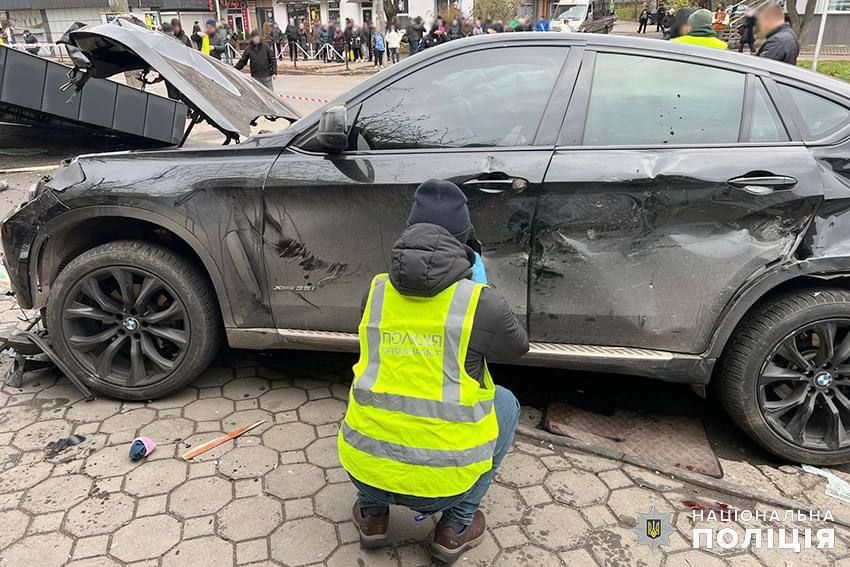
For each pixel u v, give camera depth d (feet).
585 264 8.27
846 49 65.21
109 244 9.42
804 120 8.07
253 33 36.73
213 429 9.30
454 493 6.04
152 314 9.59
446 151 8.44
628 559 7.11
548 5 97.71
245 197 8.78
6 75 26.37
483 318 5.92
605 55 8.44
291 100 45.37
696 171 7.84
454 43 8.85
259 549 7.13
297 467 8.49
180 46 11.34
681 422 9.75
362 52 88.02
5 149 31.76
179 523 7.47
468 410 5.92
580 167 8.04
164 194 8.88
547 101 8.40
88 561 6.91
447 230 6.12
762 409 8.53
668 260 8.11
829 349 8.23
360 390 6.12
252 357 11.53
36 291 9.75
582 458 8.84
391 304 6.10
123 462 8.52
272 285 9.17
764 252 7.95
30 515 7.55
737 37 60.85
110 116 28.50
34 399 10.02
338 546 7.20
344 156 8.63
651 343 8.54
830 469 8.82
